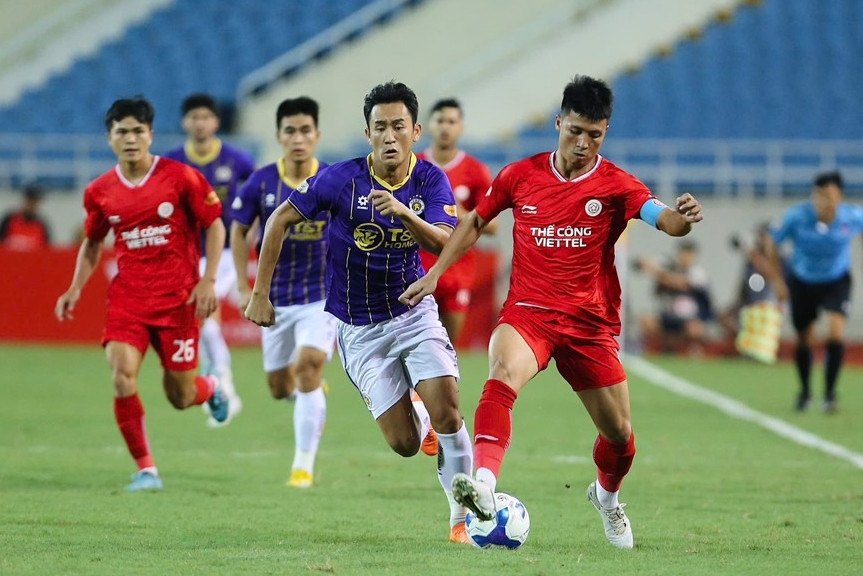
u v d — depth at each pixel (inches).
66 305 1119.6
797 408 1820.9
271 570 739.4
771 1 3452.3
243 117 3250.5
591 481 1179.3
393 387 876.0
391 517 967.0
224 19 3538.4
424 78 3346.5
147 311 1095.0
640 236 2861.7
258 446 1409.9
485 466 767.7
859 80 3309.5
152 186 1080.2
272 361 1227.9
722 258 2886.3
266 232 859.4
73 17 3572.8
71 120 3270.2
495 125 3262.8
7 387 1916.8
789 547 849.5
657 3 3390.7
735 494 1107.3
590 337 815.7
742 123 3201.3
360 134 3243.1
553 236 816.3
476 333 2620.6
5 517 935.0
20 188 2957.7
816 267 1798.7
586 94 794.2
